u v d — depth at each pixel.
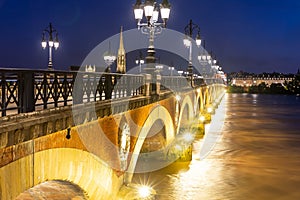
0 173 6.10
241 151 28.36
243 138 34.78
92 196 10.44
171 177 20.66
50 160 7.85
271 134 37.88
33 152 7.12
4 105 6.67
